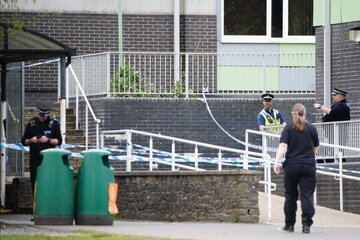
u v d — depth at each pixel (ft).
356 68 242.17
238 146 261.44
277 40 291.17
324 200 221.05
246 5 292.61
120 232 164.55
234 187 189.98
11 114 220.84
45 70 283.38
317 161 229.66
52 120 193.47
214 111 261.24
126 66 262.47
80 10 286.66
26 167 243.60
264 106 242.99
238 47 290.35
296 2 293.43
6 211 203.92
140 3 288.51
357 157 222.89
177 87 264.72
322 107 231.30
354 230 181.27
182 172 193.47
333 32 247.29
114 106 257.14
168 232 166.91
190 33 288.51
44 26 285.02
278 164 171.01
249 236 163.63
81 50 286.66
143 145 257.96
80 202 175.73
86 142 254.68
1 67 205.57
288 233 170.09
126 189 197.88
